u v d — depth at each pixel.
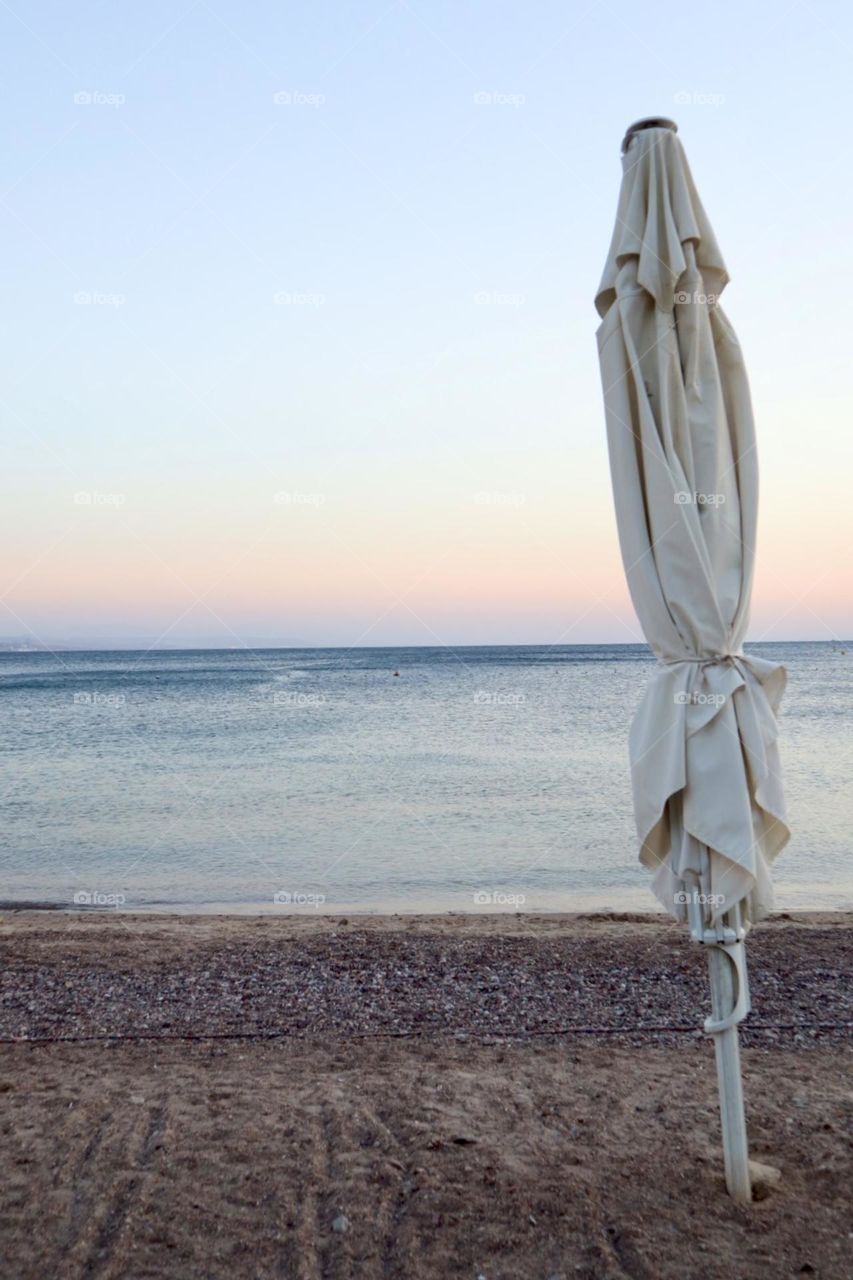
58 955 7.65
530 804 17.28
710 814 3.32
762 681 3.56
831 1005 6.18
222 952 7.73
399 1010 6.18
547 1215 3.58
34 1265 3.30
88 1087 4.85
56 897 11.34
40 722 35.22
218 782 20.25
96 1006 6.29
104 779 20.88
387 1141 4.22
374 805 17.36
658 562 3.52
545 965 7.25
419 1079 4.97
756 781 3.38
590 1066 5.16
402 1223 3.55
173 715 37.91
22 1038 5.65
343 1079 4.97
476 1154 4.09
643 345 3.61
